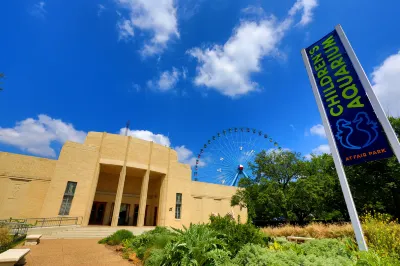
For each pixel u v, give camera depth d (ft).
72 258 33.19
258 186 94.99
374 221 30.91
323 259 20.47
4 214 70.38
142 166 96.63
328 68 30.94
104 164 88.99
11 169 75.10
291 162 94.58
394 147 22.63
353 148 26.02
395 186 71.31
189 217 107.55
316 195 81.20
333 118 28.76
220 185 140.15
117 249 40.11
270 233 44.39
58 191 75.46
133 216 107.14
